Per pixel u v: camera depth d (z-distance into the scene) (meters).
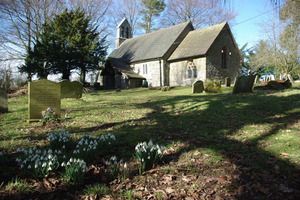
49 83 7.82
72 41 28.62
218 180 3.13
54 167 3.30
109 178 3.23
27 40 31.83
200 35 33.34
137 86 35.88
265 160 3.71
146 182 3.14
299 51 27.45
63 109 10.73
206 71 29.36
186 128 6.38
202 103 10.76
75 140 5.27
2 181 3.11
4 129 6.63
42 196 2.76
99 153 4.28
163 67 33.50
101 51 32.56
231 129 6.02
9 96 18.19
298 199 2.57
